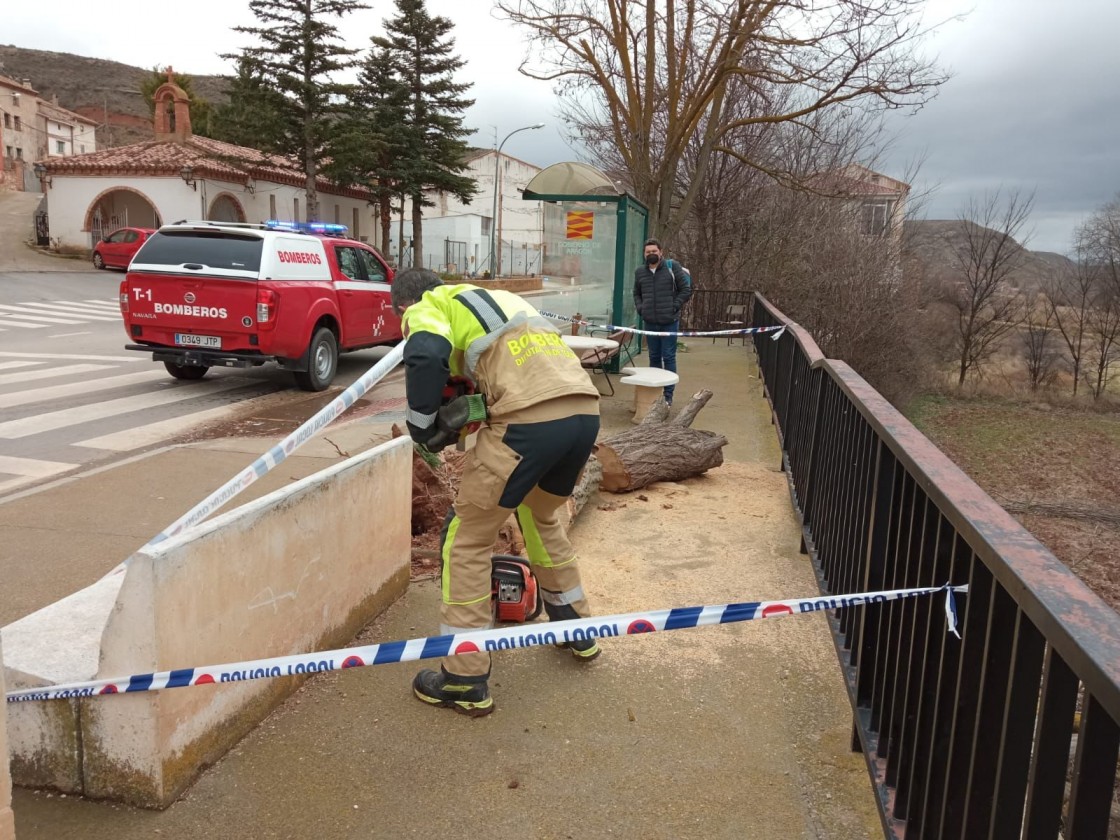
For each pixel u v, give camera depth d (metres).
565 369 2.98
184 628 2.40
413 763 2.69
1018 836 1.49
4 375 10.54
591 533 4.98
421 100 41.56
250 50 33.78
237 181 36.28
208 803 2.46
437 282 3.25
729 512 5.45
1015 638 1.46
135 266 9.55
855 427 3.36
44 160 35.09
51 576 4.04
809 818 2.48
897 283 22.27
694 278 22.50
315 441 7.08
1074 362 31.67
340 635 3.37
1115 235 32.72
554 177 10.95
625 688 3.21
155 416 8.38
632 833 2.40
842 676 3.31
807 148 22.64
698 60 15.71
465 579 2.98
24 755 2.47
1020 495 17.86
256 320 9.30
